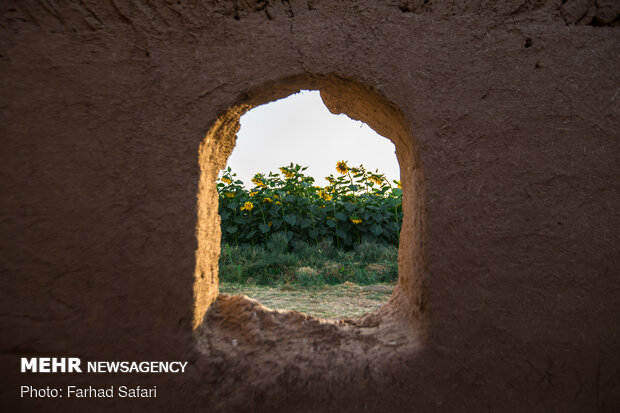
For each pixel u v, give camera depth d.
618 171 1.48
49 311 1.31
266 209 6.52
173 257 1.37
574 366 1.40
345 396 1.36
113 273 1.34
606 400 1.39
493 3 1.53
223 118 1.50
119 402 1.31
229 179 6.57
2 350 1.28
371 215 6.40
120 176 1.38
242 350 1.44
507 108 1.49
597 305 1.42
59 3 1.41
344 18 1.50
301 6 1.50
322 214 6.48
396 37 1.50
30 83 1.37
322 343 1.52
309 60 1.47
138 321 1.34
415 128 1.47
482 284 1.42
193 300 1.38
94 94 1.40
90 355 1.31
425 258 1.43
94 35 1.42
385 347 1.49
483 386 1.39
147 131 1.41
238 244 6.24
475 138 1.47
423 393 1.38
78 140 1.37
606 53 1.53
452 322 1.41
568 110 1.49
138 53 1.43
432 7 1.52
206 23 1.46
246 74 1.46
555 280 1.42
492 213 1.44
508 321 1.41
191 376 1.33
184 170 1.41
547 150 1.47
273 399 1.34
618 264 1.44
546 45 1.52
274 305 3.27
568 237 1.44
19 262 1.31
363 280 4.59
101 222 1.36
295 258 5.21
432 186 1.45
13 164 1.33
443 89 1.49
